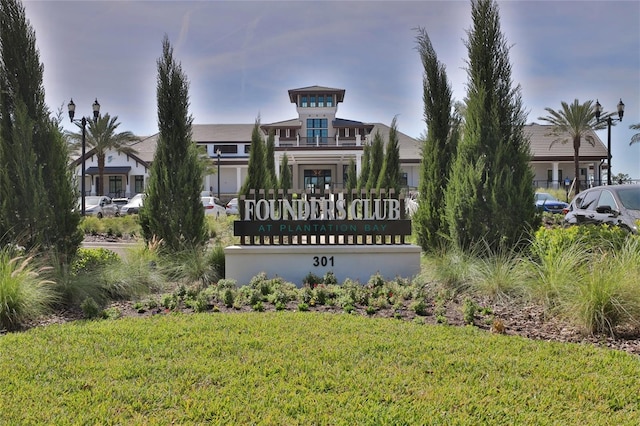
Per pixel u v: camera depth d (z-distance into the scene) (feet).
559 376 13.24
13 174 25.84
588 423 10.80
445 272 24.81
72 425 10.65
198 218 33.09
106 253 30.42
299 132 158.61
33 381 12.84
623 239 24.97
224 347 15.33
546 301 19.84
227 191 169.37
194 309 20.76
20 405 11.51
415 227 34.55
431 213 33.40
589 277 18.35
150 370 13.58
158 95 33.78
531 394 12.20
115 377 13.11
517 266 23.17
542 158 146.10
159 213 32.60
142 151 172.76
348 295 22.02
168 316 19.42
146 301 22.09
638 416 11.14
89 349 15.28
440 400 11.83
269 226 28.63
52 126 27.14
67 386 12.51
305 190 29.17
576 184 118.73
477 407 11.48
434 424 10.77
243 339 16.14
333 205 28.81
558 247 23.18
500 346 15.64
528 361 14.26
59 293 21.43
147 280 25.67
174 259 30.12
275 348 15.29
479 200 28.09
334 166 163.32
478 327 18.21
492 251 27.40
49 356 14.65
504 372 13.52
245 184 45.03
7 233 24.97
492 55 29.76
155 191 32.73
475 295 22.81
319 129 158.92
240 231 28.58
